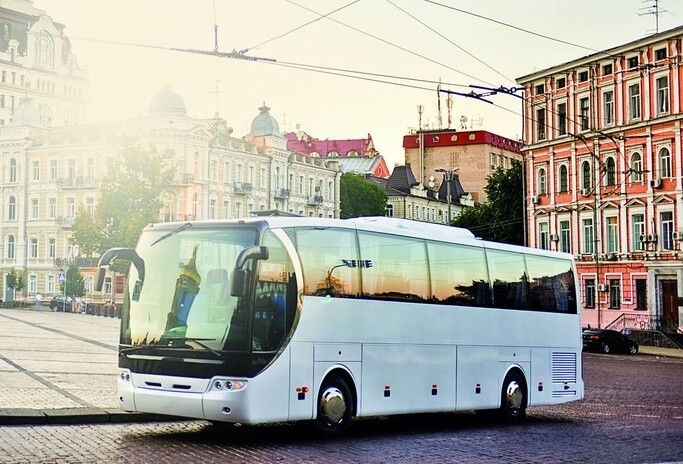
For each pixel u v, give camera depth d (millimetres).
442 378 18453
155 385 14906
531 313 21297
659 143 59594
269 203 98250
